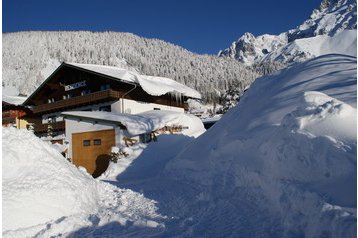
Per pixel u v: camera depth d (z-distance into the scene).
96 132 22.94
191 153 14.12
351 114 6.02
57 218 6.52
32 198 6.46
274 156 6.67
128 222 6.58
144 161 19.05
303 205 4.81
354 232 3.58
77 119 24.05
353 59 11.91
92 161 22.98
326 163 5.12
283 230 5.07
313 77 10.88
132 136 21.78
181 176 13.04
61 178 7.57
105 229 6.20
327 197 4.41
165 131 23.48
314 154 5.46
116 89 29.30
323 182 4.94
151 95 31.36
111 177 17.23
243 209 6.72
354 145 5.03
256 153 8.18
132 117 23.12
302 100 7.26
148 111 28.06
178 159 14.73
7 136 7.78
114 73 28.95
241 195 7.55
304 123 6.35
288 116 7.10
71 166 9.51
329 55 13.27
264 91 13.70
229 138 11.03
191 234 5.61
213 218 6.52
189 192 9.83
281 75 14.32
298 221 4.77
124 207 8.16
